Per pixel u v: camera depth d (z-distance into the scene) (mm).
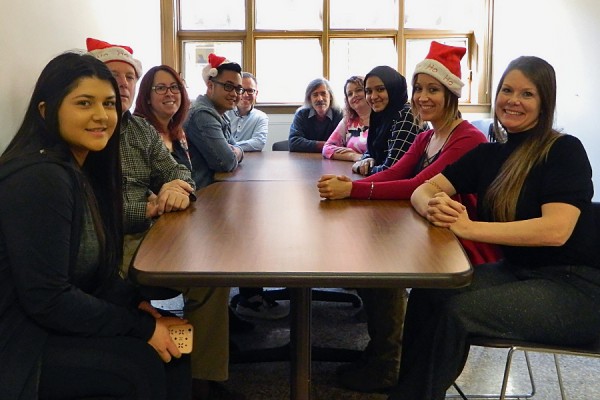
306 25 5660
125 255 2000
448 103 2230
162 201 1885
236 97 3398
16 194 1229
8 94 1990
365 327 2893
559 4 4480
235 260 1278
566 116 4473
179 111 2729
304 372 1536
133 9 4324
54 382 1254
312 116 4441
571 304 1537
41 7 2332
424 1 5664
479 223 1624
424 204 1804
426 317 1720
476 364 2461
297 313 1517
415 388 1542
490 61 5633
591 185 1633
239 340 2730
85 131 1397
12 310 1257
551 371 2379
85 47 3006
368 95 2896
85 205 1405
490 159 1872
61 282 1254
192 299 1942
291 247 1395
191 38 5633
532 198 1671
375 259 1291
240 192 2293
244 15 5617
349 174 2918
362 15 5668
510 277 1756
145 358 1335
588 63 4121
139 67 2461
